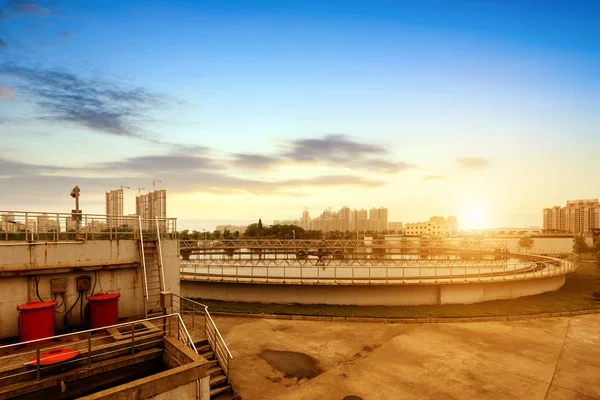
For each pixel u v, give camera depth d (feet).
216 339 42.73
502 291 91.04
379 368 46.85
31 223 44.96
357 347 54.65
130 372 36.78
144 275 48.08
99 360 35.40
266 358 50.03
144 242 52.24
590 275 131.75
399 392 40.40
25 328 38.45
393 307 81.51
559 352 52.75
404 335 60.49
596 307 81.20
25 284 42.47
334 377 44.11
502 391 40.70
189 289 92.32
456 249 173.78
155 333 40.93
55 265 44.39
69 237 53.72
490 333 61.77
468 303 85.81
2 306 40.91
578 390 40.96
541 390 40.93
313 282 84.89
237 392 40.01
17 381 30.71
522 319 71.20
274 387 41.37
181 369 31.55
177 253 55.52
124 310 50.08
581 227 601.62
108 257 48.70
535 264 118.42
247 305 82.84
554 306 82.12
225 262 145.07
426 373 45.39
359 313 74.59
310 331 62.49
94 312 44.06
